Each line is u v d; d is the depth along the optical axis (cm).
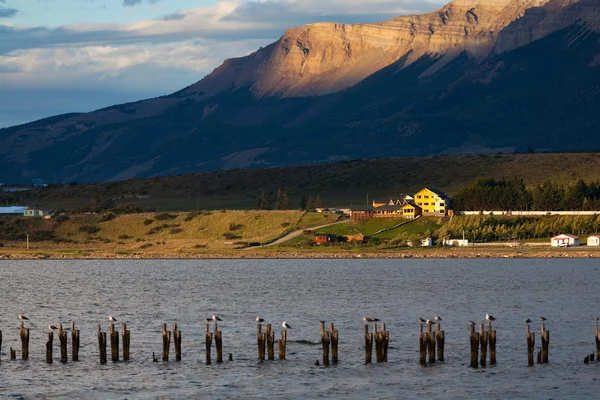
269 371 13075
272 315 18888
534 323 17462
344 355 14125
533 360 13775
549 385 12362
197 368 13262
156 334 16300
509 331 16500
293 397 11881
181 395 11956
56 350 14688
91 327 17238
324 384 12431
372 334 13462
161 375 12875
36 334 16300
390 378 12706
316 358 13938
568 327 16938
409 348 14712
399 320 17975
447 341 15375
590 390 12131
